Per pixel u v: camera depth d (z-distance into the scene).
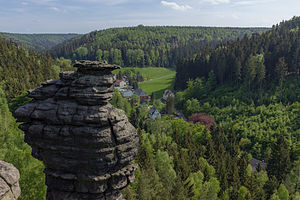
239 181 51.16
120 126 18.22
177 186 40.00
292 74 117.44
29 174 26.62
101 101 17.83
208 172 51.56
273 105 98.25
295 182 57.59
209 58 163.62
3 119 53.31
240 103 109.88
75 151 17.84
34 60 160.50
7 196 13.83
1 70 122.88
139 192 37.66
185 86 171.00
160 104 144.00
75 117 17.44
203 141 80.94
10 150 31.31
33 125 18.50
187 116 125.06
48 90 19.00
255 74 115.19
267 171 65.00
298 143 76.00
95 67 17.23
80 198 18.72
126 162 18.95
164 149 67.12
